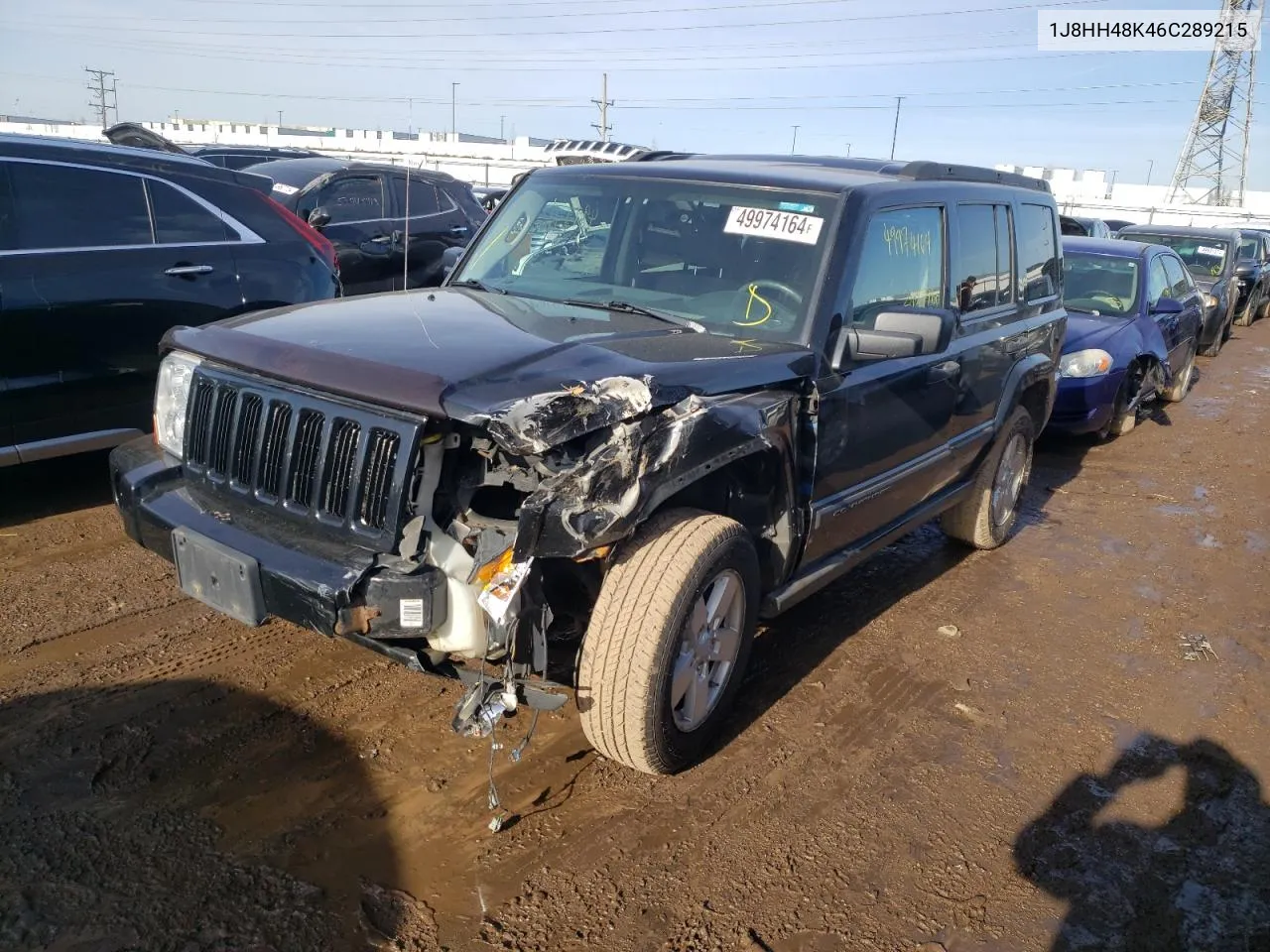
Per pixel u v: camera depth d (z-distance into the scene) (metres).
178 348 3.47
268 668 3.82
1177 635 4.91
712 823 3.13
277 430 3.02
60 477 5.82
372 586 2.70
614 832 3.05
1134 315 9.27
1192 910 2.92
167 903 2.58
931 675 4.27
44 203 5.01
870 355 3.57
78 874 2.65
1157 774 3.63
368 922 2.59
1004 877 3.00
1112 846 3.19
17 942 2.41
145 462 3.42
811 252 3.77
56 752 3.17
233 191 5.92
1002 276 5.23
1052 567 5.74
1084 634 4.84
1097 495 7.37
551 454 2.74
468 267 4.53
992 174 5.28
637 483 2.78
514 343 3.14
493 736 3.48
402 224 9.98
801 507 3.60
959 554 5.84
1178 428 9.89
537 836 3.00
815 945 2.66
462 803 3.12
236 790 3.07
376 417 2.78
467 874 2.81
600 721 3.01
